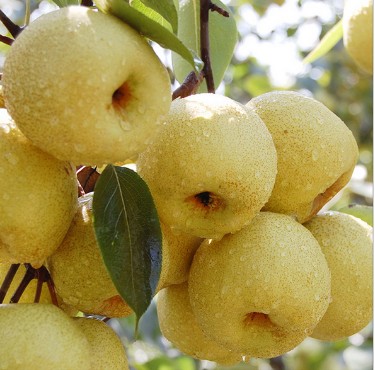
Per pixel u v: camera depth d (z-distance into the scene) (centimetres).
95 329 37
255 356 40
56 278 36
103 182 34
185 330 43
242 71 122
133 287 33
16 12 92
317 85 118
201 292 38
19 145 33
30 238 33
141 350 78
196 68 34
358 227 43
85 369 33
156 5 34
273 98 41
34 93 30
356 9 50
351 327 42
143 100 32
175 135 35
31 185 32
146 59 32
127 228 34
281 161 39
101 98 30
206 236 37
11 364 32
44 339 32
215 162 34
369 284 41
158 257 34
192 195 36
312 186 40
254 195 35
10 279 35
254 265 37
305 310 37
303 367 100
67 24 30
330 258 41
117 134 31
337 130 40
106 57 30
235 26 50
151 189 36
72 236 36
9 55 31
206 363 85
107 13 32
